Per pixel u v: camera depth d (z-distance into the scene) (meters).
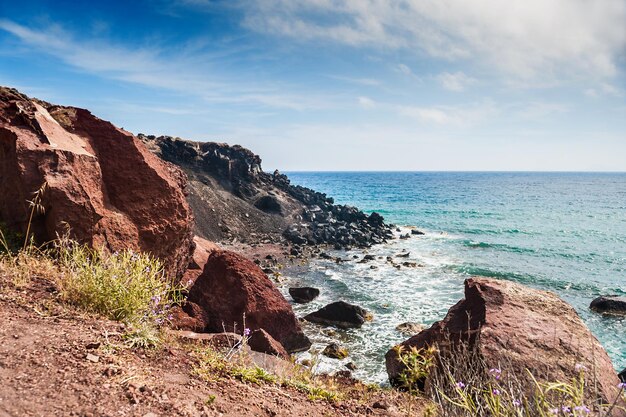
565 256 32.12
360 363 12.05
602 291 22.55
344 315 15.53
